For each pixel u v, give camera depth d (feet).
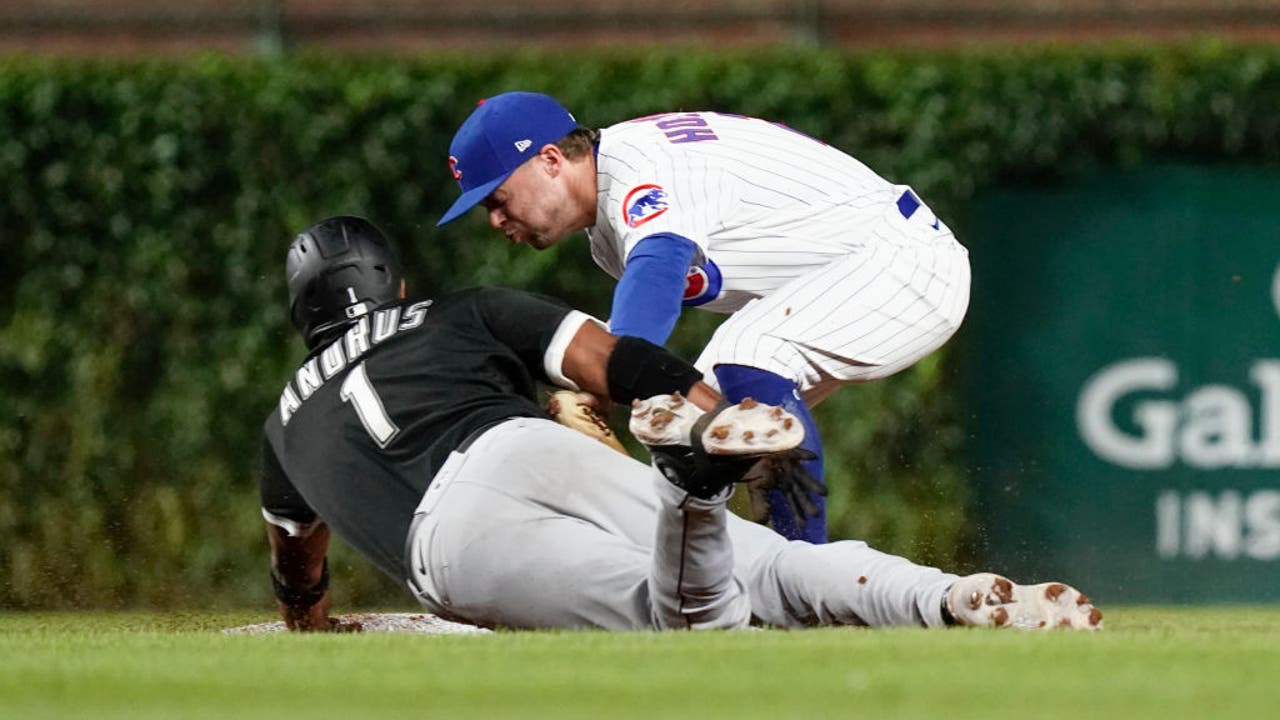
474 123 46.96
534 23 114.93
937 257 49.78
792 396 46.75
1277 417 94.43
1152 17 110.32
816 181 49.03
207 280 92.53
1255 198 95.35
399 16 114.32
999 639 30.83
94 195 92.38
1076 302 94.73
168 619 75.41
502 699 22.67
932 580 35.14
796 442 31.07
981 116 94.38
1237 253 95.14
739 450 31.22
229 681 25.25
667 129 48.06
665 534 34.22
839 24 110.93
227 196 92.73
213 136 92.73
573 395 42.16
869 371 49.06
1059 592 33.94
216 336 92.32
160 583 91.66
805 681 24.22
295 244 42.45
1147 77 95.20
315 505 40.45
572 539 37.24
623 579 36.68
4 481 91.35
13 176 91.91
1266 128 95.20
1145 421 94.48
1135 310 94.79
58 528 91.45
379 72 93.56
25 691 24.41
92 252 92.22
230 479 91.91
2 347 91.61
